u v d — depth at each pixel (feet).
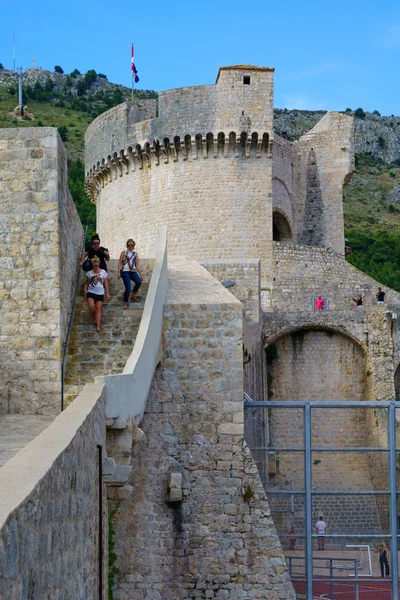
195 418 57.82
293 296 159.53
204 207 161.58
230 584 55.98
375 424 128.88
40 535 21.21
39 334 53.88
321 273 163.02
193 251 161.38
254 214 160.97
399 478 118.42
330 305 159.53
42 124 531.91
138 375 47.11
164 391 58.03
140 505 56.65
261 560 56.24
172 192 163.84
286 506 112.37
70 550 27.45
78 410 33.81
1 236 55.16
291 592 55.83
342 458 130.31
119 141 170.60
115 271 65.87
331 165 180.86
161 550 56.29
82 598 31.19
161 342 58.29
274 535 56.54
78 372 54.54
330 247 178.81
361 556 92.43
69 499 27.04
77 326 58.13
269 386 138.10
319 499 118.11
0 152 56.08
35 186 55.62
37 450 25.11
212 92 161.17
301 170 181.88
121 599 55.57
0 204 55.57
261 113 160.97
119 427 41.86
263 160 162.20
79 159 418.72
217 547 56.39
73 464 27.99
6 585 17.17
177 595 55.88
